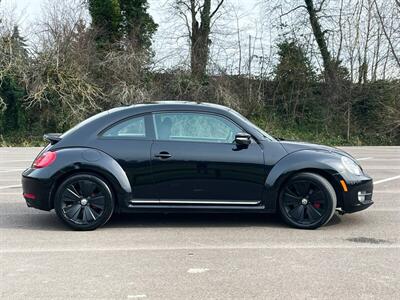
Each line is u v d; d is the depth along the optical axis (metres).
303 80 26.06
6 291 4.33
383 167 13.70
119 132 6.55
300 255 5.39
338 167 6.50
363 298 4.18
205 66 25.81
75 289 4.37
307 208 6.53
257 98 25.86
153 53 26.20
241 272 4.82
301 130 25.89
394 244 5.86
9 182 10.54
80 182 6.39
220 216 7.29
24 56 24.20
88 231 6.42
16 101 23.66
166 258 5.27
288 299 4.15
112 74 25.19
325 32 26.08
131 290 4.34
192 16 26.69
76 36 25.66
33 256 5.34
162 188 6.43
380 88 25.80
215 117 6.62
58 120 23.67
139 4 28.00
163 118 6.61
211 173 6.43
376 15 25.47
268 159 6.50
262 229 6.55
